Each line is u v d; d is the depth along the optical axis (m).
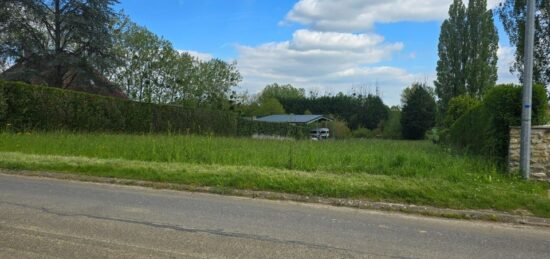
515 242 6.02
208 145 15.41
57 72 33.34
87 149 14.28
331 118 74.75
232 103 57.09
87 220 6.38
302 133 53.44
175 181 9.87
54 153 13.82
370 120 85.12
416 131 70.00
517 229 6.80
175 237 5.66
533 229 6.84
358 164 11.76
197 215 6.93
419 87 71.50
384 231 6.36
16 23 31.30
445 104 46.78
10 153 13.09
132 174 10.41
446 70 46.81
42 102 21.38
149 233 5.80
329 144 20.20
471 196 8.18
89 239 5.46
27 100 20.61
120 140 16.53
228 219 6.74
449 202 8.05
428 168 11.19
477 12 45.81
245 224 6.45
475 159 12.42
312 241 5.68
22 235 5.56
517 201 7.93
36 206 7.17
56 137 16.89
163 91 50.41
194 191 9.29
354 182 9.16
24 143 15.19
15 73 30.89
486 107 13.24
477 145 14.97
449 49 46.66
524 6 22.94
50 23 33.47
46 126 21.53
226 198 8.62
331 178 9.52
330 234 6.05
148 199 8.16
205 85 55.25
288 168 11.40
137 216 6.71
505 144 11.76
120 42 46.34
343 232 6.20
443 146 22.81
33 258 4.76
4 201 7.48
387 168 11.12
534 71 22.78
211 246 5.33
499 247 5.74
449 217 7.52
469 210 7.73
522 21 22.92
